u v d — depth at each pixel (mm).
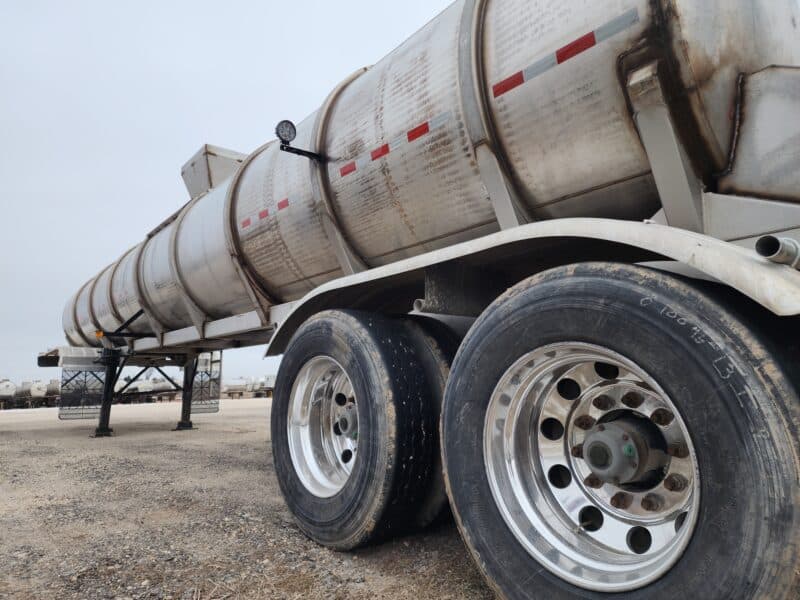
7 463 5344
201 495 3672
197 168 6625
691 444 1307
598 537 1663
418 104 2553
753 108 1670
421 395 2363
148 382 25141
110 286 7914
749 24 1744
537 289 1733
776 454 1158
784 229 1557
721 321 1314
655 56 1714
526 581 1623
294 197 3564
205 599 1949
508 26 2195
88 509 3346
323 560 2340
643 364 1427
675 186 1742
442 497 2367
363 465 2320
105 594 2014
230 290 4816
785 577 1106
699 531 1261
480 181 2354
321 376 2887
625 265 1565
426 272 2242
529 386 1808
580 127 1971
